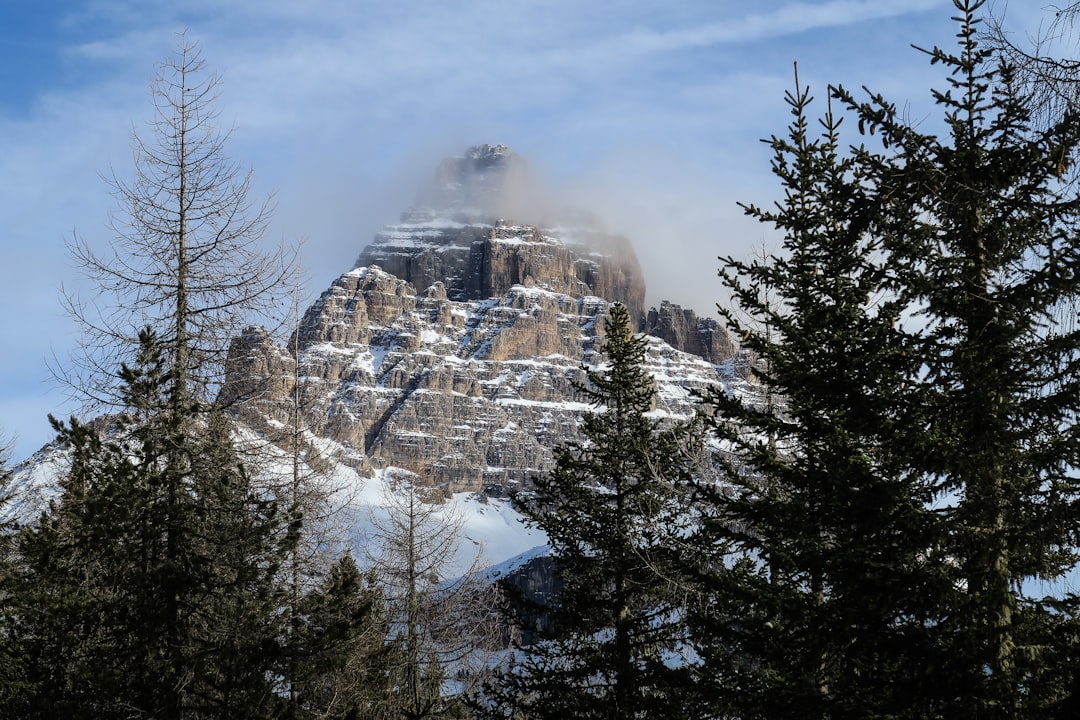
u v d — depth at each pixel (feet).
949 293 59.77
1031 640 58.08
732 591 73.15
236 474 90.74
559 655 116.16
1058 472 58.75
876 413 65.36
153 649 82.43
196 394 92.27
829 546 74.69
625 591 113.19
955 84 60.70
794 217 76.54
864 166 60.34
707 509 88.17
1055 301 55.47
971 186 56.59
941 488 61.93
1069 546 58.75
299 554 100.37
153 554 86.48
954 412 61.31
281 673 83.35
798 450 82.58
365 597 110.42
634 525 114.11
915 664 60.44
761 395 87.61
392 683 128.67
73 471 88.43
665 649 109.40
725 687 79.66
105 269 91.86
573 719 110.73
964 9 59.31
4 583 90.17
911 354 63.31
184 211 94.53
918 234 59.47
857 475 66.44
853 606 65.16
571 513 118.52
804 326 74.84
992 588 58.59
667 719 96.37
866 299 73.82
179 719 81.51
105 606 83.56
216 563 86.33
